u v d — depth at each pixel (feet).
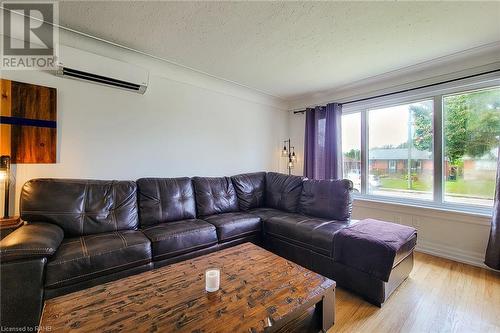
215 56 8.17
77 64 6.70
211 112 10.57
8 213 5.82
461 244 8.09
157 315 3.16
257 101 12.51
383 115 10.67
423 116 9.40
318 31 6.56
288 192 10.05
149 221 7.48
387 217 10.04
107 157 7.76
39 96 6.51
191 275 4.30
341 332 4.64
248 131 12.19
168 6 5.53
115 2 5.40
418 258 8.24
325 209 8.50
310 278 4.25
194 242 6.81
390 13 5.72
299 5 5.47
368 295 5.65
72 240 5.70
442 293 5.98
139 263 5.75
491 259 7.06
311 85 11.15
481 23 6.08
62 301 3.43
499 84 7.61
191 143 9.91
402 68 9.00
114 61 7.33
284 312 3.29
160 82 8.93
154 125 8.81
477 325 4.82
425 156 9.35
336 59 8.32
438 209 8.57
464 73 8.04
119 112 8.00
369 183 11.20
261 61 8.58
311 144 12.71
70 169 7.07
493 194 7.77
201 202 8.84
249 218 8.38
